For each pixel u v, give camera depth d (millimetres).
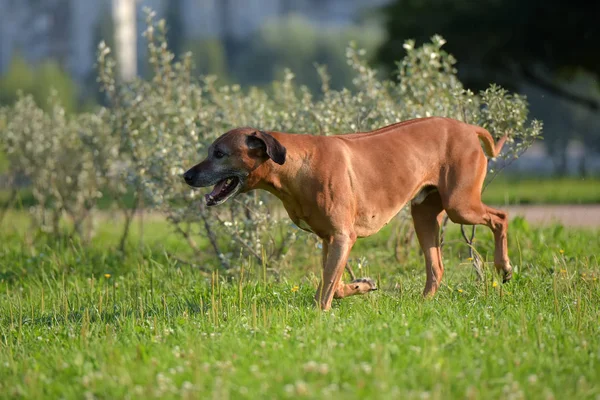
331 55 122688
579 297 7520
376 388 5258
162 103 12562
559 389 5477
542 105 70062
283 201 8258
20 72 93062
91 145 14031
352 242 8211
